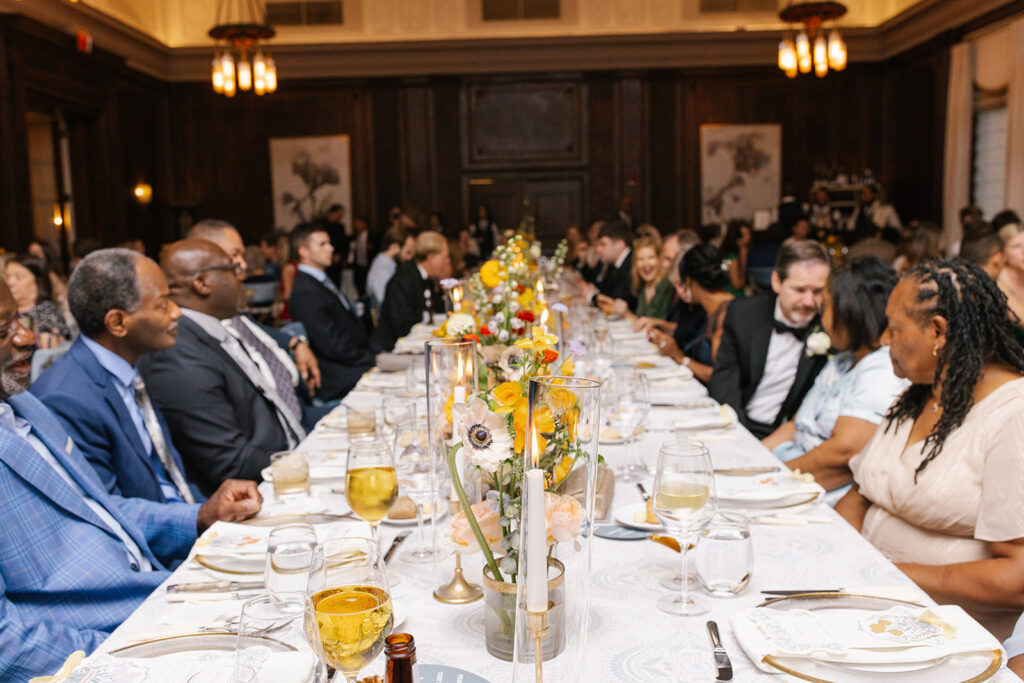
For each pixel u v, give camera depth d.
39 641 1.46
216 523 1.67
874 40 13.32
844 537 1.61
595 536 1.66
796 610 1.24
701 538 1.39
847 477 2.39
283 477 1.88
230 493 1.88
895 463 1.88
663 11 13.46
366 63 13.52
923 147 12.52
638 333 5.00
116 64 11.73
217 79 10.82
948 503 1.74
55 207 11.52
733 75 13.53
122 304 2.21
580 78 13.62
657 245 5.77
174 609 1.33
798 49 9.99
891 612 1.20
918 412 1.88
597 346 3.35
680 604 1.34
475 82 13.66
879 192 12.73
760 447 2.27
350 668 1.01
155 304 2.26
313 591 1.01
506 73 13.59
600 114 13.68
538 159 13.77
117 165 11.98
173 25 13.57
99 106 11.58
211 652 1.15
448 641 1.25
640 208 13.77
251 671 0.83
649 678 1.12
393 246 7.91
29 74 9.86
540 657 0.94
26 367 1.90
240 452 2.71
